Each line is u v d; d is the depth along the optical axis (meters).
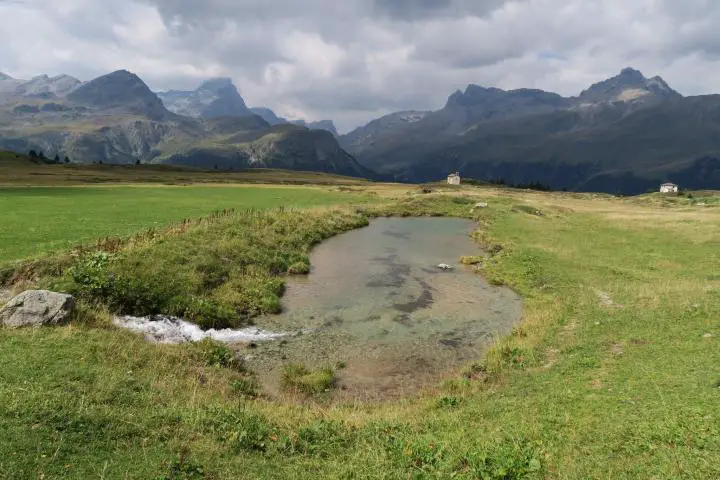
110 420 12.49
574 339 21.48
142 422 12.77
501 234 58.03
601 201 139.25
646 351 18.06
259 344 24.02
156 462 10.98
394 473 11.37
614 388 14.93
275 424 14.49
